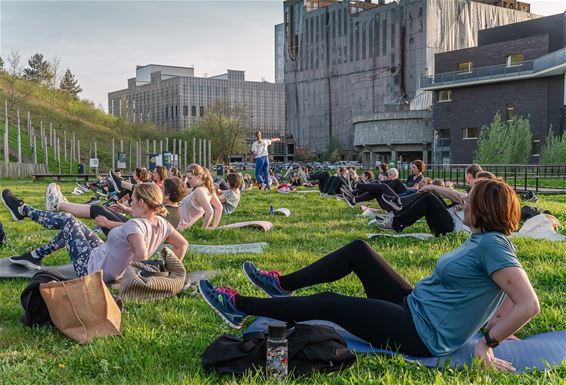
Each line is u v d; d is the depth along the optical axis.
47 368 4.01
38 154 57.91
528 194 18.31
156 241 6.20
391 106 106.44
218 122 97.69
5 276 6.55
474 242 3.80
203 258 8.12
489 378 3.59
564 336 4.57
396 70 112.44
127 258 5.91
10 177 43.84
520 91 58.25
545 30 63.28
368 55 118.12
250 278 4.87
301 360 3.80
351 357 3.88
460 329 3.84
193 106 171.88
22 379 3.76
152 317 5.25
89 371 3.98
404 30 110.62
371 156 93.12
